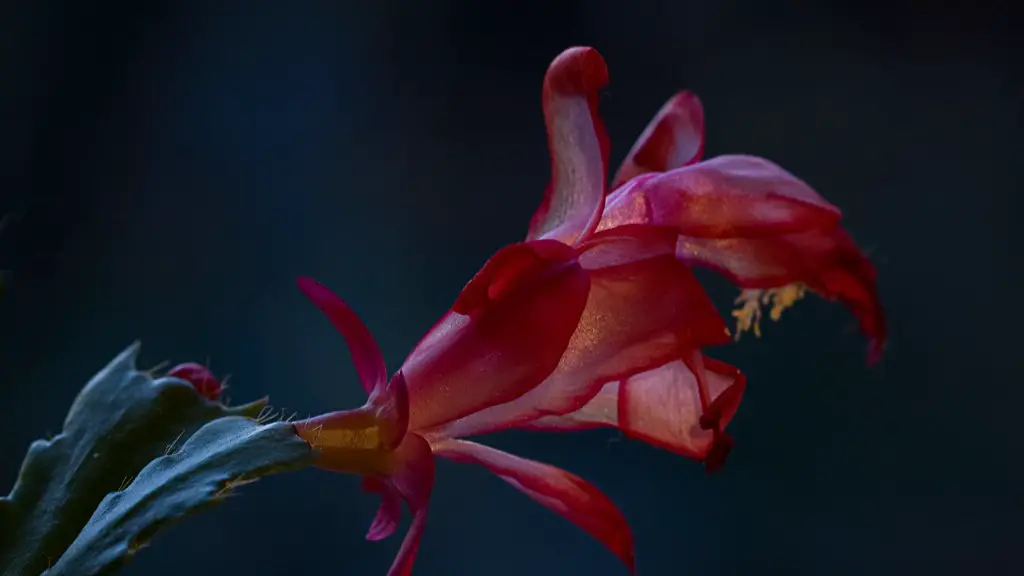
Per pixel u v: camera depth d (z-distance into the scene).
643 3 2.87
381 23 2.86
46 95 2.66
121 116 2.70
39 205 2.61
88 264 2.62
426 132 2.86
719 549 2.43
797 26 2.82
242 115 2.79
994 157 2.71
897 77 2.78
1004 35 2.73
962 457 2.55
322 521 2.45
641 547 2.40
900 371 2.62
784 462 2.55
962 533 2.48
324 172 2.80
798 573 2.45
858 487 2.54
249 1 2.80
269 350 2.65
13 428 2.44
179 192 2.71
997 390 2.58
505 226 2.84
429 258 2.80
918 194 2.74
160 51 2.75
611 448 2.48
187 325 2.63
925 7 2.76
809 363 2.62
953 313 2.66
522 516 2.42
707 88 2.84
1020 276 2.65
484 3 2.89
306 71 2.83
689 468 2.47
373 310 2.75
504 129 2.88
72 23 2.68
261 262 2.71
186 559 2.40
